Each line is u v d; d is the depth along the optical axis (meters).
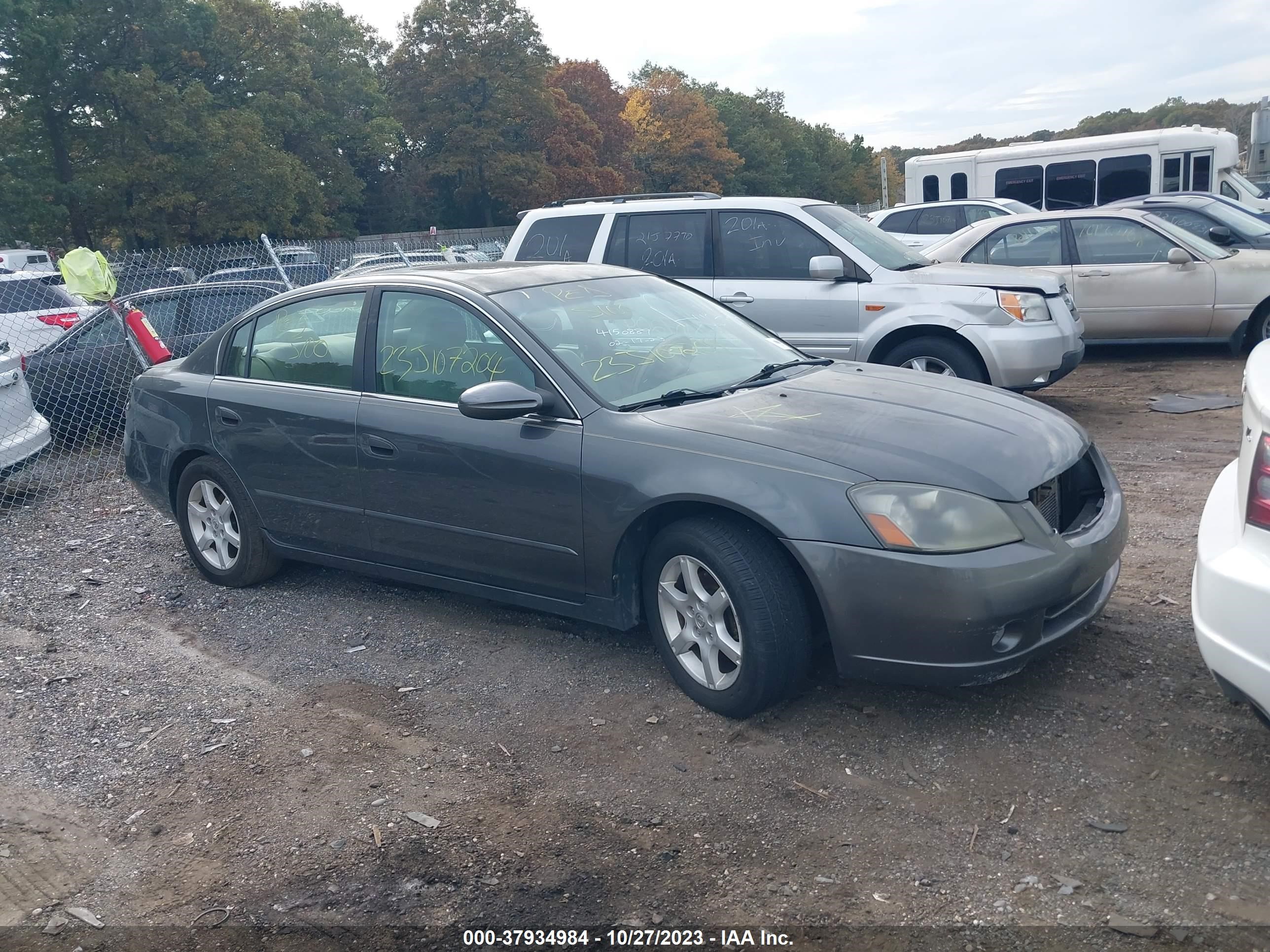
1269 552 2.83
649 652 4.44
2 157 34.94
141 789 3.68
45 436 8.25
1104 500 3.98
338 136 53.31
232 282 11.13
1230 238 10.81
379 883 3.06
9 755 3.98
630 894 2.93
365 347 4.82
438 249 28.22
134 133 37.03
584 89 71.06
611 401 4.14
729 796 3.35
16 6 33.06
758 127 98.00
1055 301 7.68
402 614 5.08
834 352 7.94
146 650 4.89
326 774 3.68
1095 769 3.30
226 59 43.91
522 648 4.59
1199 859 2.85
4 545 6.78
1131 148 20.23
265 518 5.27
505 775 3.59
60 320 12.68
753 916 2.80
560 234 8.83
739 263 8.20
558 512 4.07
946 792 3.26
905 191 22.59
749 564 3.59
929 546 3.36
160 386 5.67
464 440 4.32
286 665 4.61
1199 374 9.93
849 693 3.92
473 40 59.81
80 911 3.05
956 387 4.40
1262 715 2.88
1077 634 3.83
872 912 2.78
